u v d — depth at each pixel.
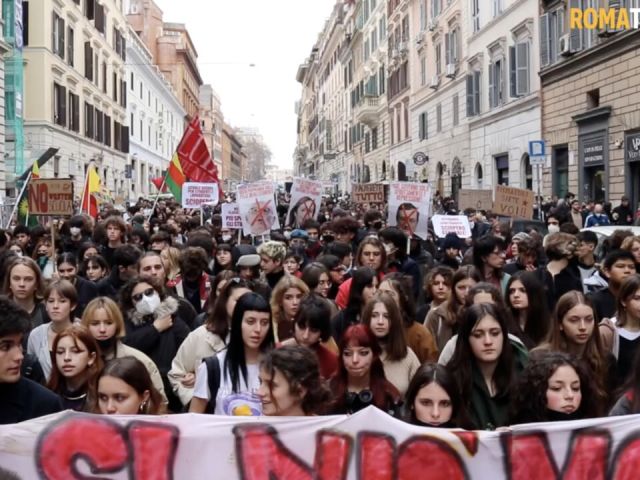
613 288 7.11
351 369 5.02
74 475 4.16
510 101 31.91
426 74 45.34
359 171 71.50
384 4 58.06
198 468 4.22
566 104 27.27
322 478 4.21
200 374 5.25
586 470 4.13
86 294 8.28
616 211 21.53
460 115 38.84
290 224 15.47
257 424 4.24
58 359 5.12
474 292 6.09
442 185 42.78
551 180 28.67
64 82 38.09
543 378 4.42
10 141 31.64
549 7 28.16
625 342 5.92
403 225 12.48
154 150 68.75
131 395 4.47
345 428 4.23
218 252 10.17
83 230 12.98
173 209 24.97
